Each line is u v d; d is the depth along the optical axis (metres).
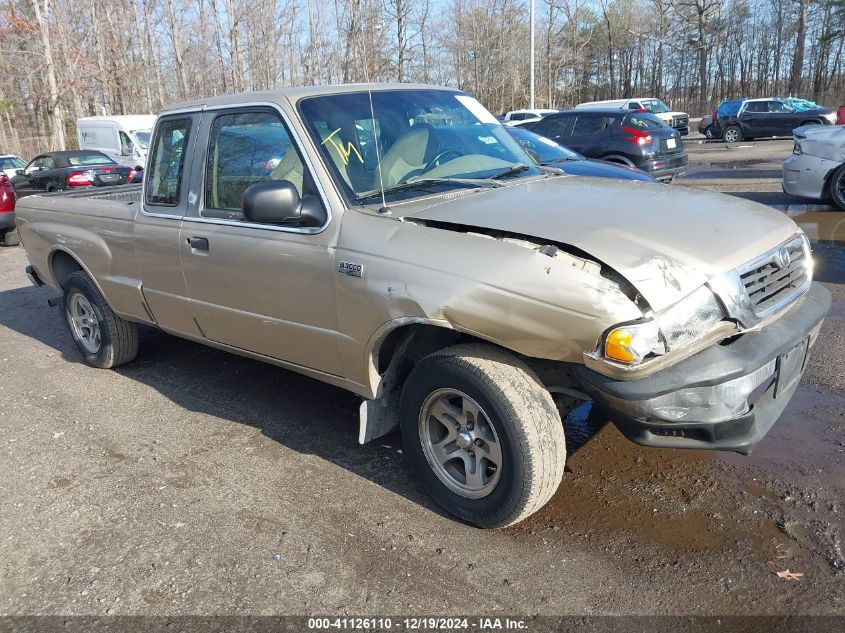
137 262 4.57
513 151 4.27
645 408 2.65
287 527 3.28
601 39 58.97
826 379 4.45
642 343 2.54
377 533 3.19
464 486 3.18
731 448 2.76
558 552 2.99
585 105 29.22
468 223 3.02
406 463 3.82
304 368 3.73
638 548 2.98
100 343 5.37
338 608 2.74
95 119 20.62
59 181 16.20
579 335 2.61
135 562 3.09
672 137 12.20
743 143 26.30
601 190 3.54
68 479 3.84
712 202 3.37
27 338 6.59
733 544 2.95
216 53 38.91
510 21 43.38
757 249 2.97
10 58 37.41
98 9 39.00
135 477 3.82
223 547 3.15
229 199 3.90
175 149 4.26
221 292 3.97
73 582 2.98
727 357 2.70
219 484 3.69
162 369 5.45
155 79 43.22
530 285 2.70
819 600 2.62
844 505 3.15
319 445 4.06
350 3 32.59
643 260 2.65
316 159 3.43
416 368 3.19
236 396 4.84
